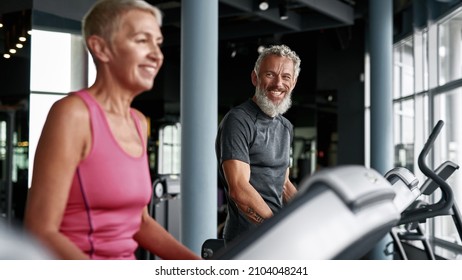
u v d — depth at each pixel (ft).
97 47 3.22
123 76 3.23
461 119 26.50
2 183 26.40
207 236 18.49
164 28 38.37
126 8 3.18
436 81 27.37
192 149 18.58
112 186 3.32
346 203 2.48
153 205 20.04
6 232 2.11
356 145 42.93
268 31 35.22
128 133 3.50
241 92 46.39
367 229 2.56
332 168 2.61
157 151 42.63
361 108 42.88
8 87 27.43
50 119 3.23
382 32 26.50
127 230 3.49
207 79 18.78
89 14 3.24
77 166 3.27
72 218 3.29
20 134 28.27
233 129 7.43
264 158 7.64
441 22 27.22
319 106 43.98
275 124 7.83
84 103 3.26
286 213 2.49
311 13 34.17
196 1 18.79
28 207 3.16
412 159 32.99
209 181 18.62
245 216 7.43
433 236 26.58
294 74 7.84
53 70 29.07
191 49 18.80
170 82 45.32
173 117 45.62
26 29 27.20
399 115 34.55
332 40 43.24
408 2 30.22
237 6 29.45
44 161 3.17
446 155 27.07
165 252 3.95
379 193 2.59
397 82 35.19
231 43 42.34
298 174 44.86
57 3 26.27
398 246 14.73
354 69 42.93
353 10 33.19
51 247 3.04
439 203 6.79
